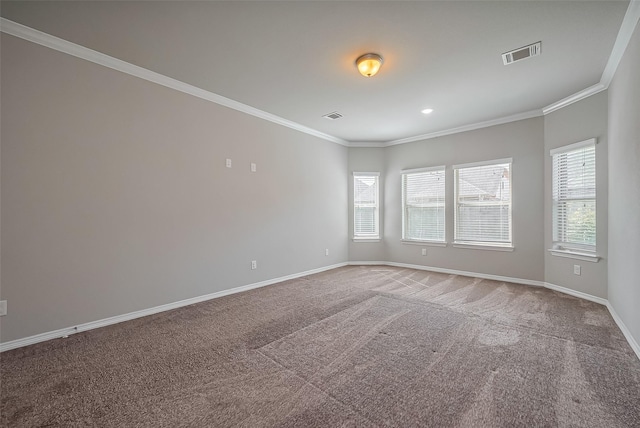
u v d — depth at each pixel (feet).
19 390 5.86
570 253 12.06
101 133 9.04
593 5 6.71
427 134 17.47
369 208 19.79
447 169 16.70
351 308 10.69
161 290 10.44
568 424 4.84
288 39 8.11
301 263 16.19
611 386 5.88
